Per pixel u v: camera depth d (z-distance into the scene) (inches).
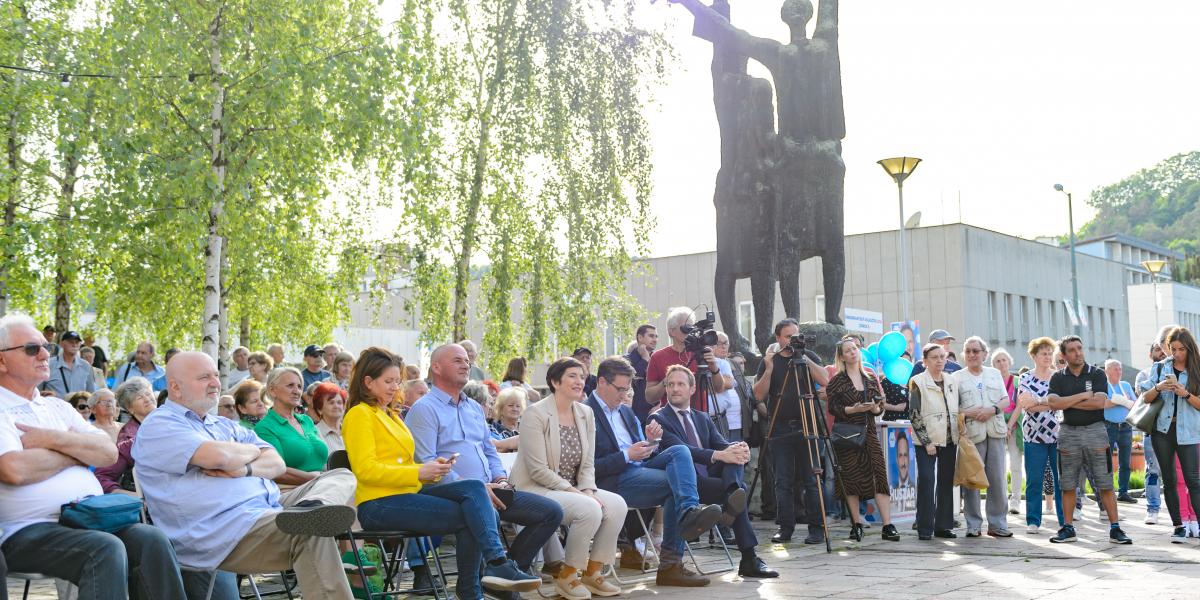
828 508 481.1
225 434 238.2
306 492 231.0
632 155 839.1
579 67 824.3
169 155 632.4
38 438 208.5
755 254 545.6
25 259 692.7
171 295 861.2
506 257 871.7
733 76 556.7
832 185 544.7
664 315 1672.0
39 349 215.3
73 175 801.6
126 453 304.8
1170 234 6392.7
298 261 919.0
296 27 675.4
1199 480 403.5
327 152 693.3
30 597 314.5
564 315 876.0
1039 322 1846.7
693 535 302.2
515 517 276.1
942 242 1587.1
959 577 316.8
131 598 205.6
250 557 220.1
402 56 676.7
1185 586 293.6
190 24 651.5
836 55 552.4
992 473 426.9
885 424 459.2
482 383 407.8
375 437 259.0
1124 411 557.6
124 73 633.6
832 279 546.0
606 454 321.4
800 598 281.4
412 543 298.2
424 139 729.6
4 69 661.9
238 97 646.5
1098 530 457.7
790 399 406.3
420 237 872.9
